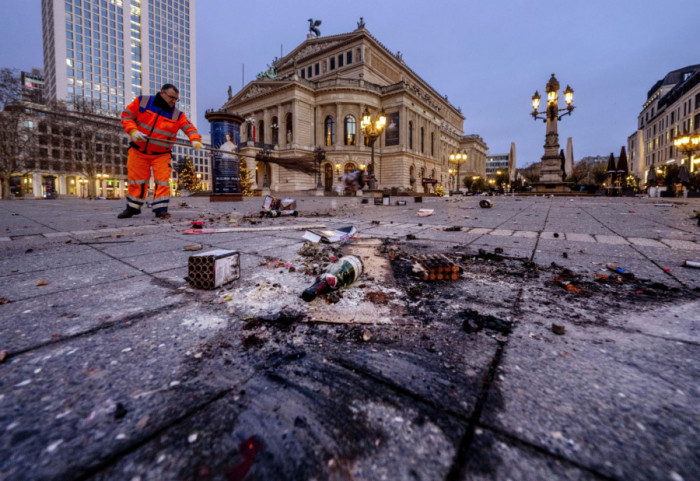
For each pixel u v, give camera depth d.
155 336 1.50
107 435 0.92
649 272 2.55
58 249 3.46
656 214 7.67
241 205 12.21
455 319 1.71
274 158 10.27
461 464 0.84
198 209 10.05
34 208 11.30
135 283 2.28
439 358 1.33
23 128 35.78
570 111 21.02
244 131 46.78
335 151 40.09
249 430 0.96
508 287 2.24
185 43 97.62
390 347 1.42
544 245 3.76
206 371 1.23
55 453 0.86
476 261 3.01
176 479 0.80
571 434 0.92
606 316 1.72
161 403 1.05
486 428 0.96
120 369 1.23
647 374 1.18
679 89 46.28
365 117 19.16
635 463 0.82
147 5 87.06
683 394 1.07
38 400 1.04
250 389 1.14
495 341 1.46
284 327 1.61
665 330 1.53
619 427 0.94
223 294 2.06
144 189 6.82
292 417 1.01
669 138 49.16
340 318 1.71
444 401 1.07
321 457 0.87
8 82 32.72
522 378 1.18
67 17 73.50
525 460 0.85
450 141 69.69
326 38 48.47
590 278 2.42
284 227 5.16
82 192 64.62
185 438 0.93
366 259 3.06
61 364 1.25
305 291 1.90
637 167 69.38
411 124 44.62
